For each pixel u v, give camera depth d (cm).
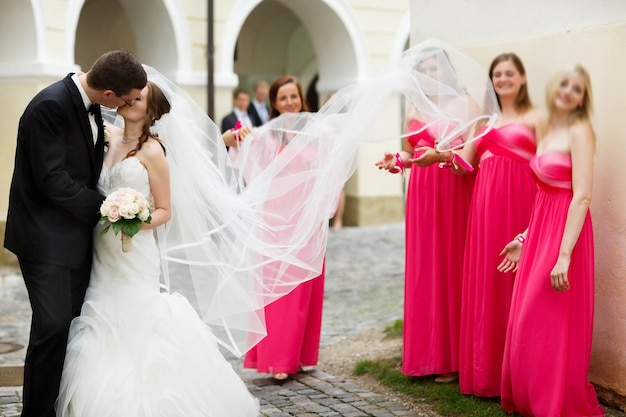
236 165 622
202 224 512
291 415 545
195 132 514
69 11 1188
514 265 526
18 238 458
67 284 459
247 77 1784
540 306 500
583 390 506
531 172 513
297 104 643
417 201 592
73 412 455
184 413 459
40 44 1149
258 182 570
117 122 516
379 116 572
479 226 551
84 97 459
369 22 1586
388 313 880
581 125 492
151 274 482
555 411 497
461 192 589
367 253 1310
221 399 478
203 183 511
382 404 567
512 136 543
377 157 1595
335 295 995
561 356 498
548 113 505
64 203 451
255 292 535
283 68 1822
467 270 566
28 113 449
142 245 478
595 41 541
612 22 533
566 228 489
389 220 1636
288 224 562
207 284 523
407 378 609
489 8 621
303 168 574
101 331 466
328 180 566
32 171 452
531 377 502
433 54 565
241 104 1416
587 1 550
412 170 598
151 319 467
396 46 1620
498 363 553
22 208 458
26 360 454
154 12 1366
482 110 548
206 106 1398
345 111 584
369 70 1590
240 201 530
